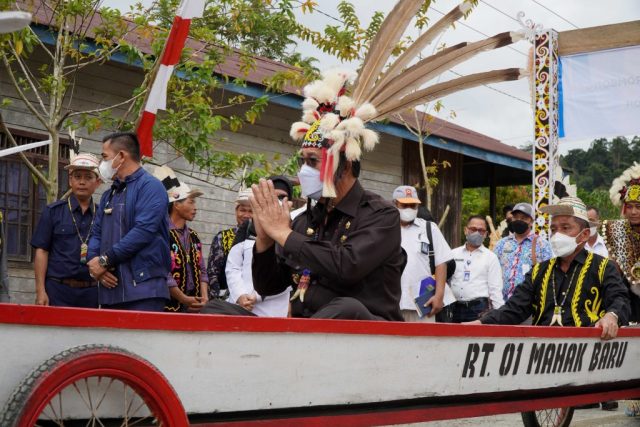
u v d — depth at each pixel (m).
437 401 4.06
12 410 2.53
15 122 8.77
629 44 8.15
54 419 2.79
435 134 13.21
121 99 9.90
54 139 7.47
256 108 8.86
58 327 2.72
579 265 5.74
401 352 3.75
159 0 8.66
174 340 2.98
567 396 5.01
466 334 4.08
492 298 8.48
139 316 2.87
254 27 9.20
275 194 3.94
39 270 6.16
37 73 9.00
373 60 4.40
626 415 7.39
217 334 3.08
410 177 14.48
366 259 3.85
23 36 6.83
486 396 4.36
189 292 6.94
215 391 3.10
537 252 8.44
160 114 9.32
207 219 10.80
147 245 5.13
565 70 8.42
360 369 3.57
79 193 6.19
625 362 5.43
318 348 3.41
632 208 6.63
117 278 5.09
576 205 5.74
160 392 2.86
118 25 8.13
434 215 15.04
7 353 2.63
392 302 4.10
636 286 6.50
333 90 4.20
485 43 4.62
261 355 3.22
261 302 5.82
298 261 3.83
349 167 4.06
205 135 8.31
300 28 11.05
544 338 4.61
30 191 8.77
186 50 8.38
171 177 7.01
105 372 2.73
